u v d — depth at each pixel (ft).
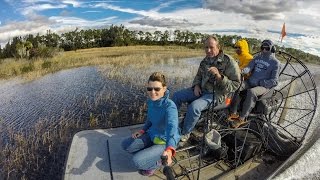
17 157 10.26
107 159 7.02
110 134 8.21
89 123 13.62
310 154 8.66
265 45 8.43
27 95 19.39
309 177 7.59
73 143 7.67
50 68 31.65
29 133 12.57
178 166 7.04
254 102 7.80
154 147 6.32
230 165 7.40
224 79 6.93
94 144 7.65
